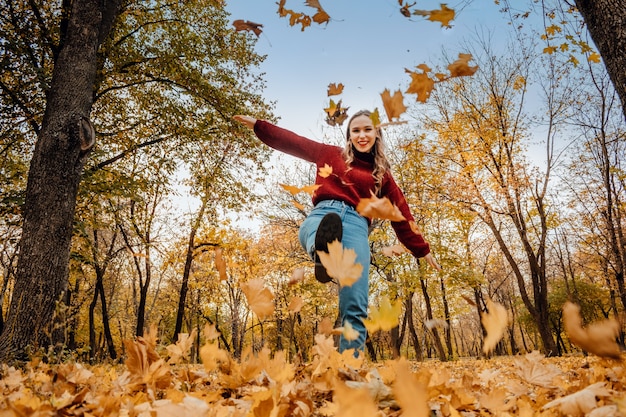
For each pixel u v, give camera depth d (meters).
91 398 1.21
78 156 4.98
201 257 15.66
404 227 2.25
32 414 0.83
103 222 10.38
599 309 25.56
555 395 1.35
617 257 13.55
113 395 1.28
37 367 2.12
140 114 10.73
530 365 1.46
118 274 21.02
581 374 1.73
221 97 10.17
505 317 0.79
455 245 17.72
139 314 15.29
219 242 14.98
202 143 10.73
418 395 0.48
